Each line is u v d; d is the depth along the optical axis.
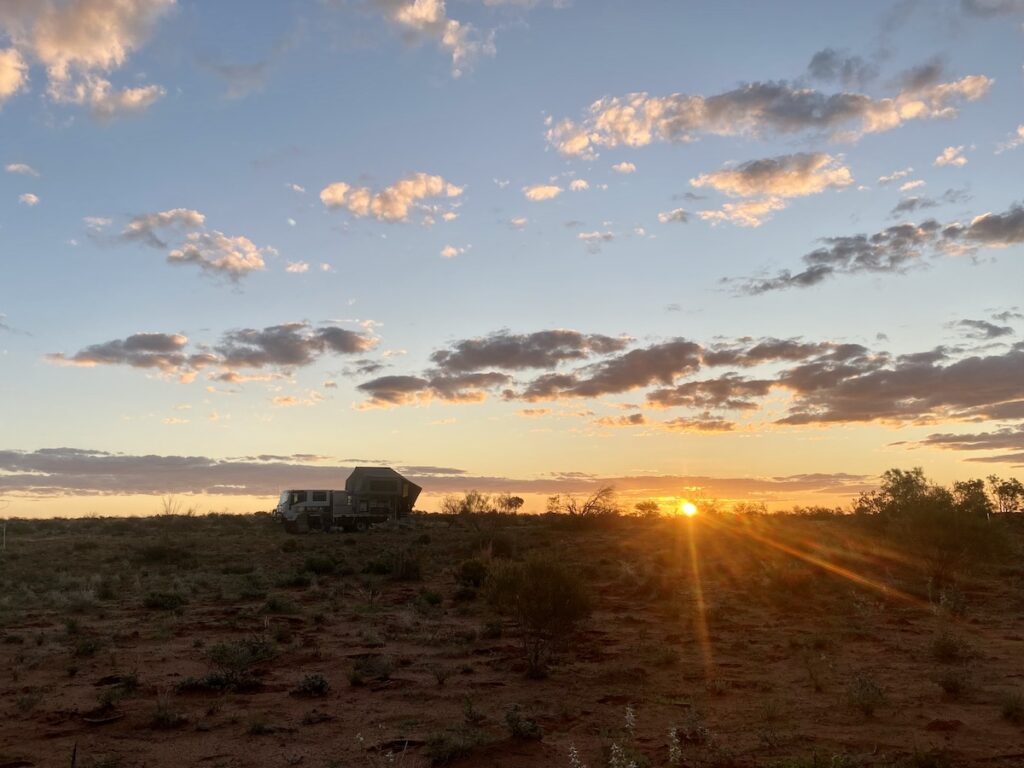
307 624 21.69
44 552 44.47
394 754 9.97
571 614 15.24
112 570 37.31
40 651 17.75
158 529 62.53
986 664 15.32
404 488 63.53
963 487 30.50
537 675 14.72
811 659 15.84
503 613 16.08
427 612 23.77
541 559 16.02
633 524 58.56
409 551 43.38
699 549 40.97
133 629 20.89
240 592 28.92
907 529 29.31
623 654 17.02
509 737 10.47
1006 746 9.75
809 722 11.14
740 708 12.14
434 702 12.89
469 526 58.03
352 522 60.16
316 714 11.88
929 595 25.55
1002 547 28.73
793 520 58.31
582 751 9.89
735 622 21.41
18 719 12.00
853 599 25.06
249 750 10.32
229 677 14.14
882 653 16.64
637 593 27.91
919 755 9.09
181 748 10.45
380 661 15.43
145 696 13.49
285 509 60.03
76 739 10.92
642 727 11.09
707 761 9.32
